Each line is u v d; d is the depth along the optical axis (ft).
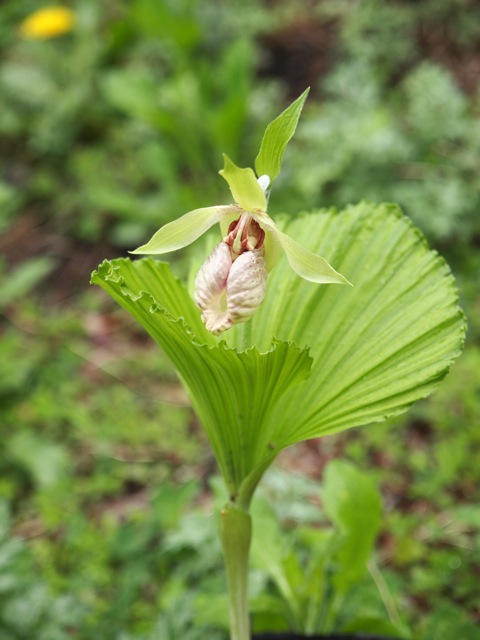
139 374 4.04
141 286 1.74
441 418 3.34
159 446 3.58
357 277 1.79
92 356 4.17
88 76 5.55
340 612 2.34
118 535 2.81
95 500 3.37
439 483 3.07
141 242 4.76
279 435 1.71
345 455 3.42
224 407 1.65
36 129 5.38
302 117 5.16
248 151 5.03
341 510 2.26
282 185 4.47
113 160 5.23
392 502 3.17
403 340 1.69
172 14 4.76
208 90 4.93
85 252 4.86
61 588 2.83
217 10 5.83
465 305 3.79
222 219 1.60
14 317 4.40
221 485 2.39
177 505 2.72
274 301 1.84
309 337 1.78
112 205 4.62
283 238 1.55
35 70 5.62
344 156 4.23
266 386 1.59
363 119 4.31
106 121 5.46
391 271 1.77
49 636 2.30
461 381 3.41
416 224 4.08
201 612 2.16
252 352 1.51
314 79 5.56
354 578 2.23
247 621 1.84
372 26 5.55
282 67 5.71
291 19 5.94
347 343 1.74
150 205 4.72
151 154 4.76
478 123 4.46
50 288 4.69
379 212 1.83
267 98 5.20
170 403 3.84
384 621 2.11
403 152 4.20
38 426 3.73
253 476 1.73
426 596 2.75
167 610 2.27
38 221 5.08
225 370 1.56
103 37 6.03
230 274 1.54
